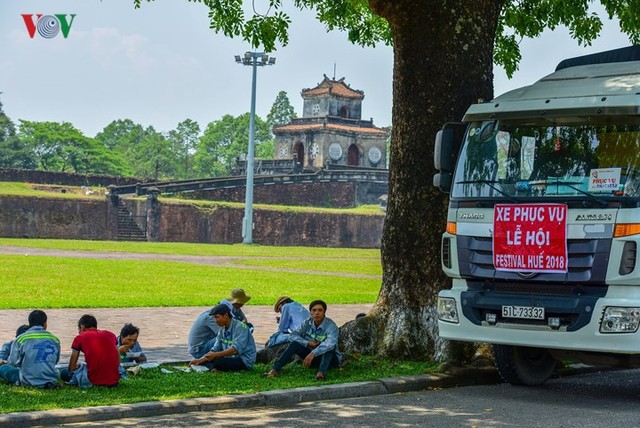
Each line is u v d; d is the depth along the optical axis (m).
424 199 13.98
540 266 11.41
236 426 9.70
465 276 12.04
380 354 13.88
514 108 11.94
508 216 11.65
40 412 9.67
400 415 10.48
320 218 94.44
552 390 12.64
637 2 17.72
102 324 18.78
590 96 11.55
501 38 18.67
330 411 10.69
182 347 15.66
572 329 11.22
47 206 78.62
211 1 16.83
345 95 118.94
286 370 12.83
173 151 185.25
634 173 11.07
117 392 10.97
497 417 10.43
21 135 138.50
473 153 12.16
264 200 100.44
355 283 34.16
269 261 50.25
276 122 182.25
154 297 25.41
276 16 17.02
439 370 13.05
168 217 83.38
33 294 24.84
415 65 14.01
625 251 10.95
